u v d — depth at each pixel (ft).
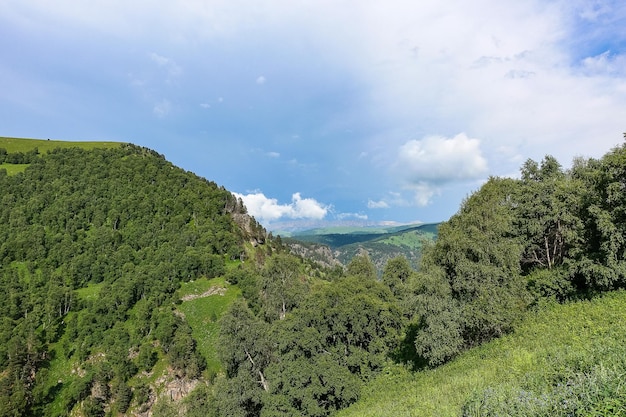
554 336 78.74
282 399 123.95
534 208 141.38
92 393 280.72
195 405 226.99
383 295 164.14
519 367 56.44
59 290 367.25
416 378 111.24
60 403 277.03
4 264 416.05
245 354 142.82
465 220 116.37
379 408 84.12
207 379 289.53
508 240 120.57
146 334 330.95
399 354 138.41
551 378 41.50
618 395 26.81
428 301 106.01
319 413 120.06
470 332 110.42
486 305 99.86
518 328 100.48
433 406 54.65
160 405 254.68
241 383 137.90
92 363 305.94
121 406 273.95
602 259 103.71
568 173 156.87
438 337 102.63
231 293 387.55
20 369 286.66
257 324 149.38
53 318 347.56
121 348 310.86
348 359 134.82
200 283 400.67
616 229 97.19
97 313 351.25
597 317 80.84
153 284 385.91
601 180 104.83
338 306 140.15
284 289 225.56
